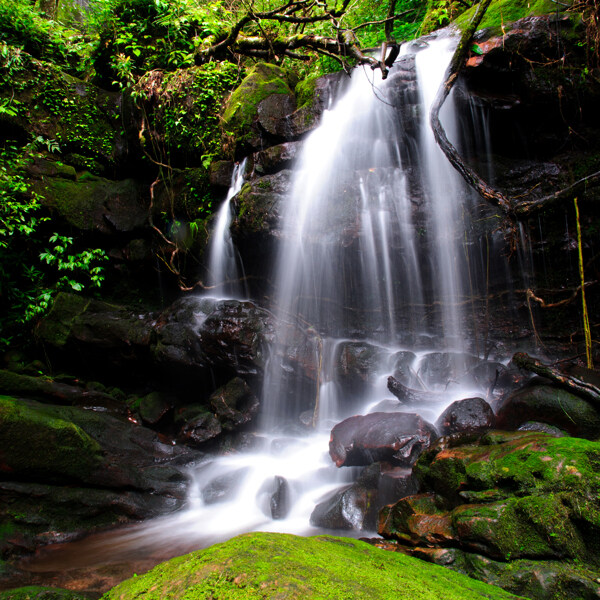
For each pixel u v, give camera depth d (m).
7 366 6.81
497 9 5.74
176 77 7.20
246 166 6.47
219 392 5.86
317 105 6.33
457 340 5.54
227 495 4.70
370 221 5.57
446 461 2.97
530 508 2.37
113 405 6.29
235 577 1.62
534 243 5.10
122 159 7.96
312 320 6.03
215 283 6.82
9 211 6.90
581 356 4.77
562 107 4.99
